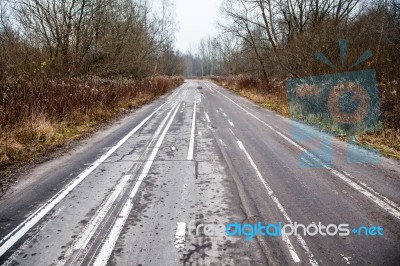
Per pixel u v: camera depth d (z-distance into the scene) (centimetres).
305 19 1811
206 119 1227
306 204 432
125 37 2177
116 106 1522
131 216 402
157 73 3959
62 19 1527
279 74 1812
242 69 3772
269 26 2336
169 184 512
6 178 551
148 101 2075
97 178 544
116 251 326
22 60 1154
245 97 2394
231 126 1057
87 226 378
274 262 304
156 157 673
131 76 2273
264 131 959
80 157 679
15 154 677
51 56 1412
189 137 876
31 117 846
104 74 1894
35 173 575
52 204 441
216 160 646
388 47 999
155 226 376
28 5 1345
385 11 1080
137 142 820
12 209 427
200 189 490
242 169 586
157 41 3184
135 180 532
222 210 416
